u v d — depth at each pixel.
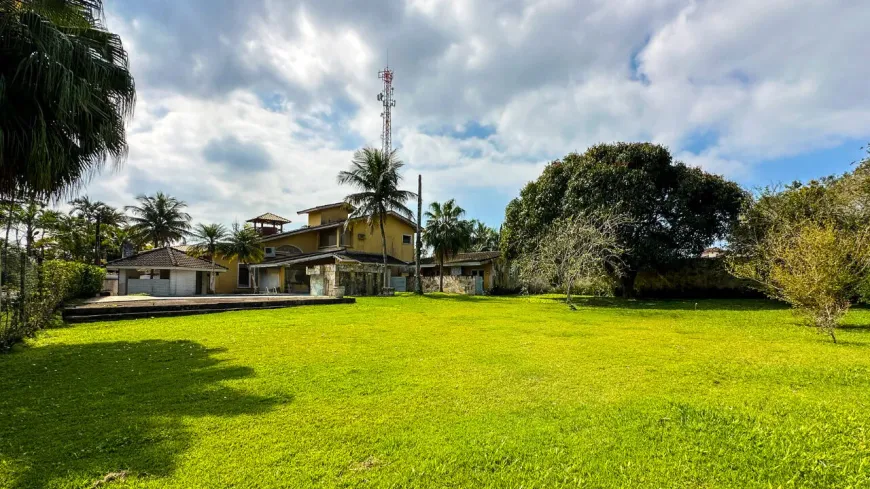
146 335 8.63
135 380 5.09
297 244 35.66
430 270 37.50
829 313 8.03
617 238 19.00
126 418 3.75
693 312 14.08
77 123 6.58
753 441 3.23
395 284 32.25
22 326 7.71
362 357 6.50
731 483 2.65
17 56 5.84
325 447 3.16
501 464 2.91
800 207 15.85
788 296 9.20
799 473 2.74
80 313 10.95
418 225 26.05
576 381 5.07
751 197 18.23
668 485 2.63
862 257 8.15
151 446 3.17
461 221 28.77
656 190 19.72
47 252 24.47
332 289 21.47
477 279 32.41
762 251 14.44
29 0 5.81
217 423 3.63
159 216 39.25
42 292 9.37
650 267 20.64
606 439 3.30
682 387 4.78
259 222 38.94
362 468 2.85
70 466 2.84
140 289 27.92
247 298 18.20
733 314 13.26
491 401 4.28
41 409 4.00
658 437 3.33
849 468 2.79
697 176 20.33
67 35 6.26
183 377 5.23
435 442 3.25
